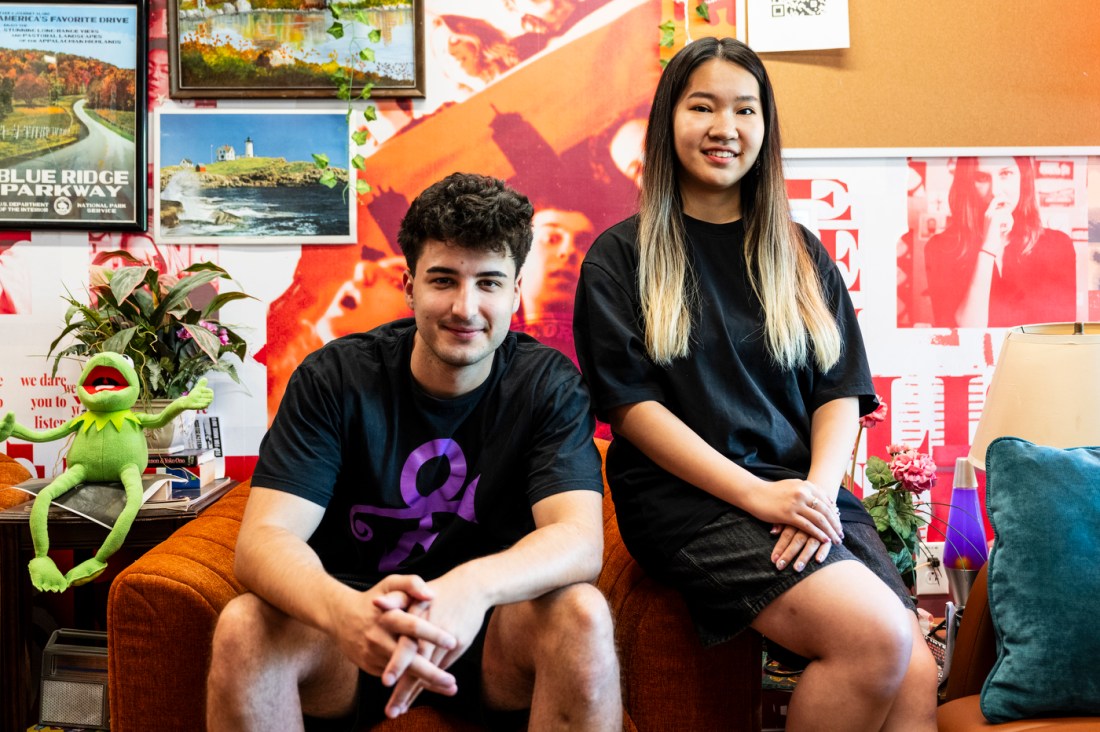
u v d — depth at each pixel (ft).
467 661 4.24
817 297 5.08
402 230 4.41
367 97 6.71
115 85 6.71
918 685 4.28
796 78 6.86
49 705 5.43
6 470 6.34
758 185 5.17
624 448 5.06
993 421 5.73
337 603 3.61
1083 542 4.37
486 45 6.79
